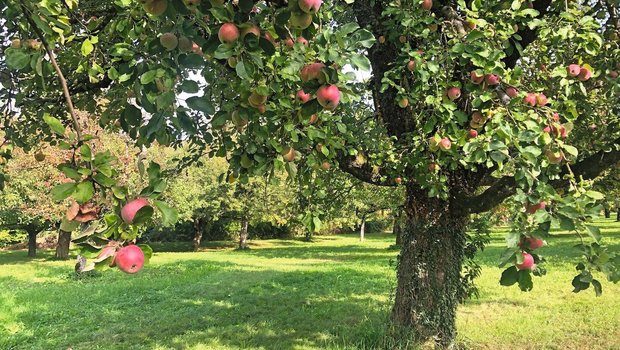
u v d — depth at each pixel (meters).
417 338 5.38
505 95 2.78
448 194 5.13
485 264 13.24
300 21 1.67
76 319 7.96
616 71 3.74
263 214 26.28
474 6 3.38
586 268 1.97
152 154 9.50
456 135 3.25
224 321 7.52
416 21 3.63
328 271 13.54
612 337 6.12
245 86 2.31
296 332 6.71
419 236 5.53
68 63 3.95
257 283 11.30
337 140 3.72
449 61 3.42
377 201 9.39
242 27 1.59
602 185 4.64
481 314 7.48
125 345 6.41
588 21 3.24
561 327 6.62
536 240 1.91
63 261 19.45
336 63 1.82
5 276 14.17
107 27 3.27
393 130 5.48
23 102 3.79
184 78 1.69
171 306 8.81
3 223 19.78
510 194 4.76
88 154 1.40
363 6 5.02
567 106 3.01
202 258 20.03
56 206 15.45
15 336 6.90
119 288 10.94
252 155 2.90
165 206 1.47
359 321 7.08
